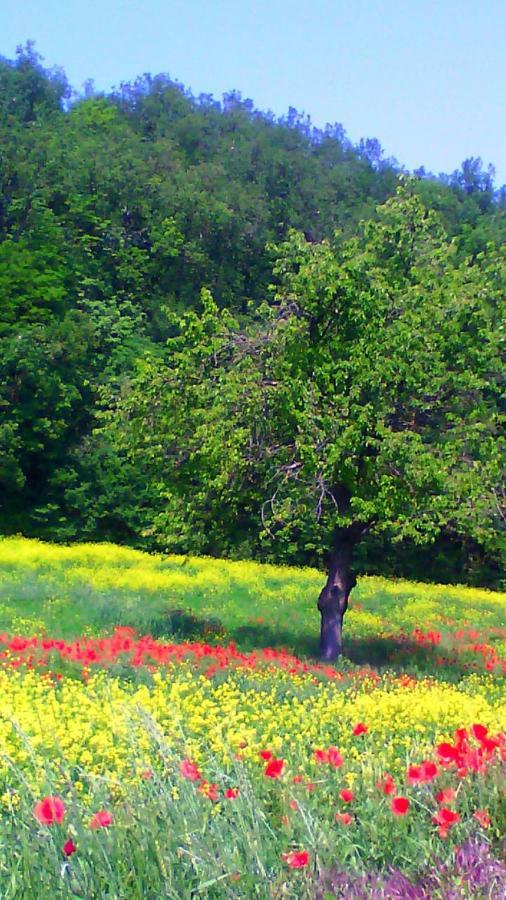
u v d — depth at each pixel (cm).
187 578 3070
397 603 3095
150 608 2422
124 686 1404
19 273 5262
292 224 6512
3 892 501
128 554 3622
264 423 1880
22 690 1259
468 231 5291
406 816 606
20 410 4678
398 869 546
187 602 2652
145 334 5850
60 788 687
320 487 1809
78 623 2125
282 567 3694
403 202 2052
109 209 6538
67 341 4866
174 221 6259
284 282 2072
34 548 3575
